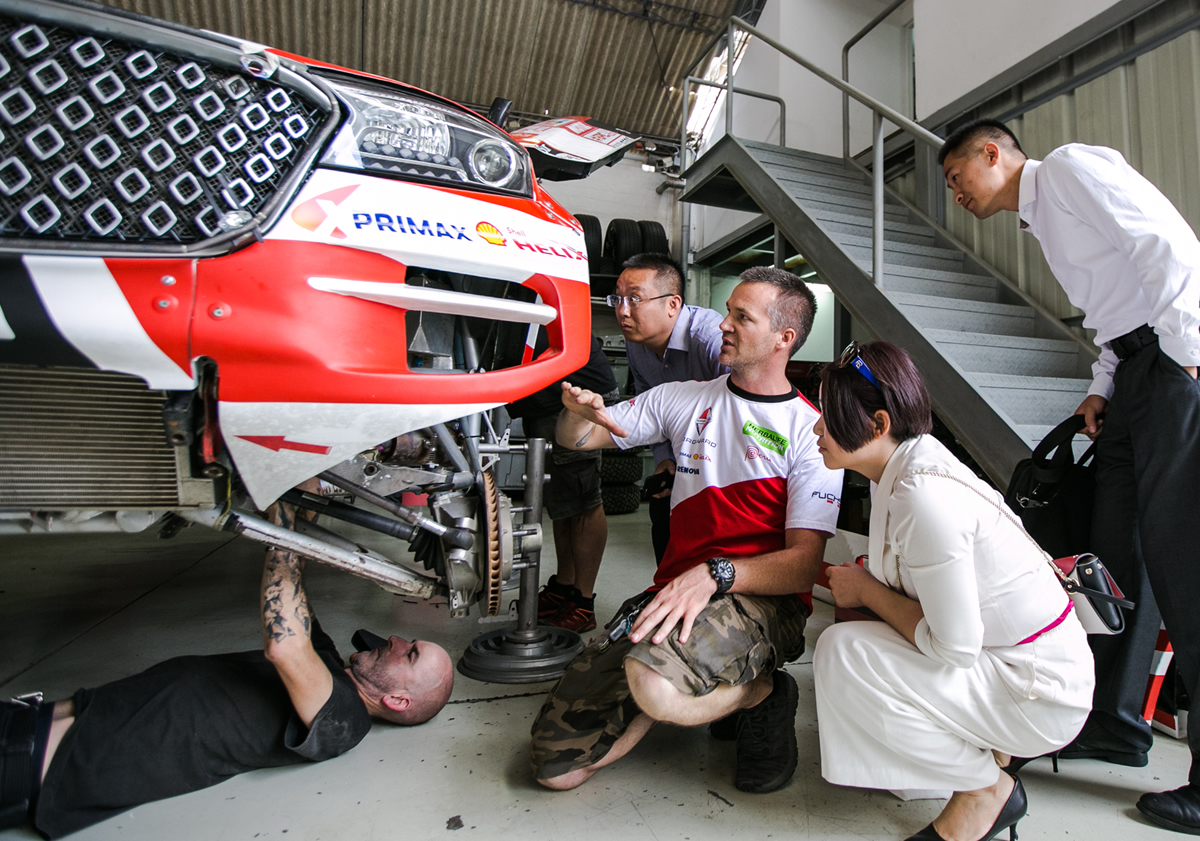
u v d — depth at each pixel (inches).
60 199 35.9
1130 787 51.0
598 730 46.7
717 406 57.0
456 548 56.1
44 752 40.9
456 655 73.5
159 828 41.4
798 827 44.4
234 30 220.8
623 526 168.4
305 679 45.7
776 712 48.9
